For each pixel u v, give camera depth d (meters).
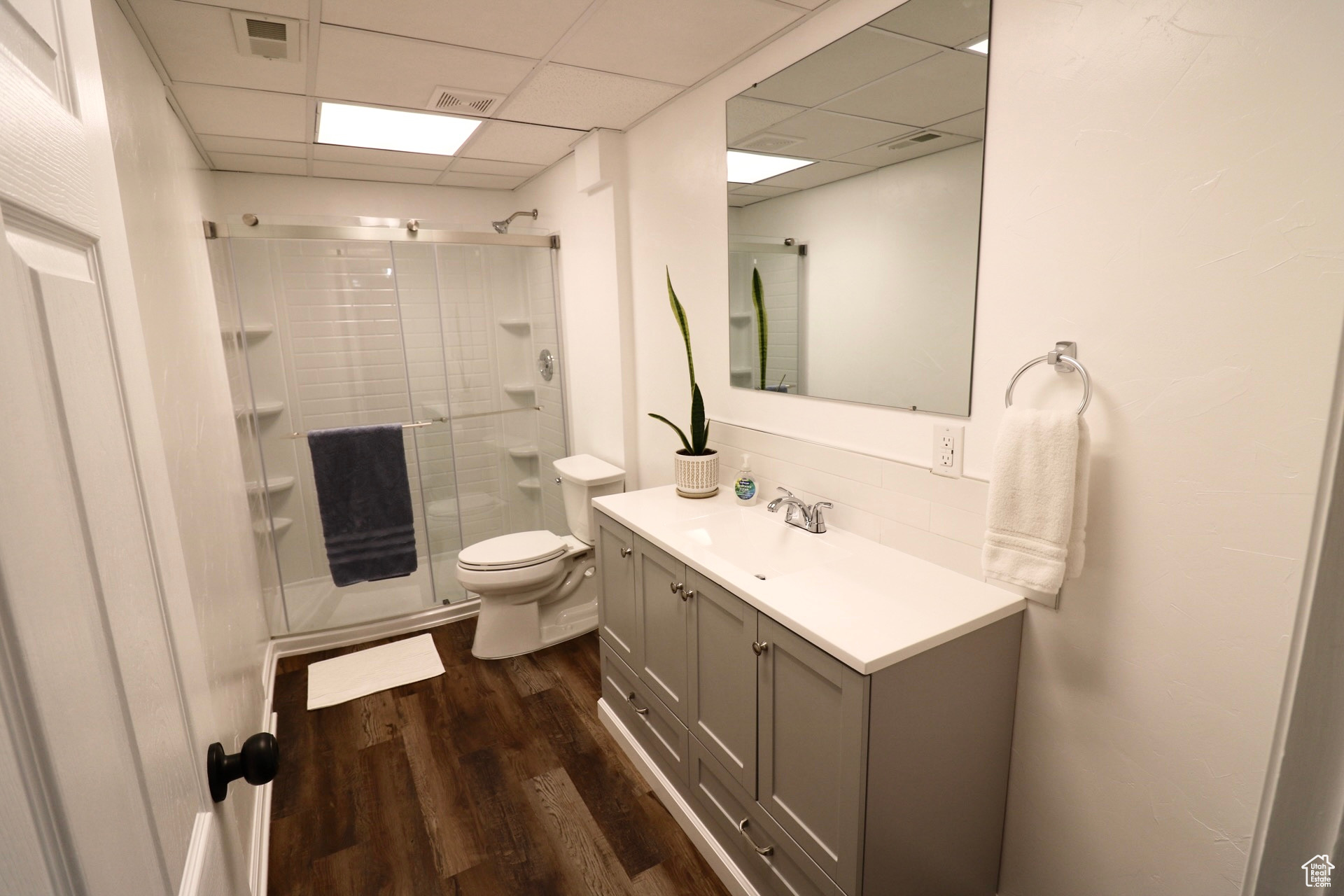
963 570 1.55
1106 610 1.27
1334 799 0.33
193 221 2.32
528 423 3.50
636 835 1.86
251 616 2.39
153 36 1.70
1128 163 1.15
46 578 0.36
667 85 2.22
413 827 1.91
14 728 0.31
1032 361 1.30
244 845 1.60
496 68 2.04
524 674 2.72
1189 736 1.17
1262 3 0.96
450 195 3.75
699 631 1.70
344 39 1.81
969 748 1.39
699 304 2.39
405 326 3.19
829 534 1.84
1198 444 1.11
